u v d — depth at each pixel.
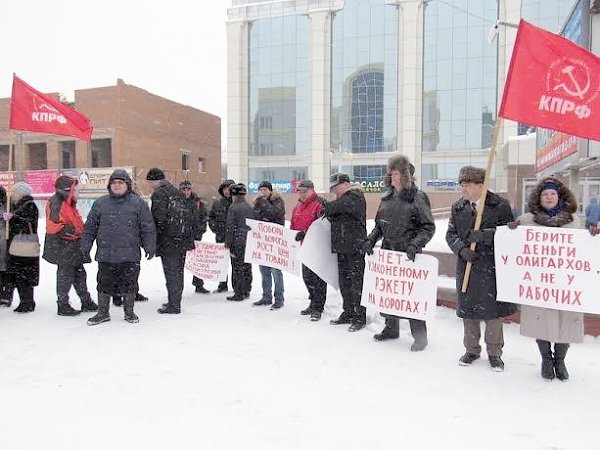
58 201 6.86
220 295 8.60
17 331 6.14
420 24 43.53
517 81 4.79
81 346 5.56
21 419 3.81
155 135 39.53
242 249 8.00
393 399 4.19
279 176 48.03
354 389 4.40
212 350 5.44
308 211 7.18
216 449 3.36
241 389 4.38
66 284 6.91
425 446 3.41
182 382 4.54
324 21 45.91
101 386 4.44
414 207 5.49
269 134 48.22
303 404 4.08
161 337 5.92
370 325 6.52
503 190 40.94
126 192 6.58
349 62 45.88
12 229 7.04
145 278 10.25
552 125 4.82
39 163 38.94
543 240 4.55
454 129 43.19
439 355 5.33
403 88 44.03
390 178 5.72
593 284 4.40
